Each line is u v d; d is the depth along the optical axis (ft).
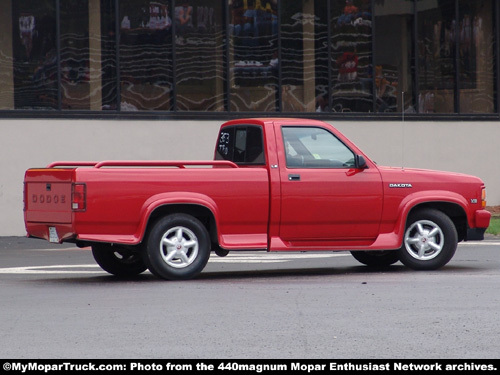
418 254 71.36
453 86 129.80
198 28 116.67
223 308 52.47
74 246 99.25
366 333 44.83
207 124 116.57
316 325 46.98
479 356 39.70
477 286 61.36
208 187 65.82
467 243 97.66
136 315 50.26
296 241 68.49
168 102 115.24
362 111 125.08
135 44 113.70
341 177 68.90
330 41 123.03
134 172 64.23
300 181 67.92
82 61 111.45
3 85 108.47
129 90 113.50
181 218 65.26
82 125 110.73
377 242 69.72
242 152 71.31
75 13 110.93
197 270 65.77
